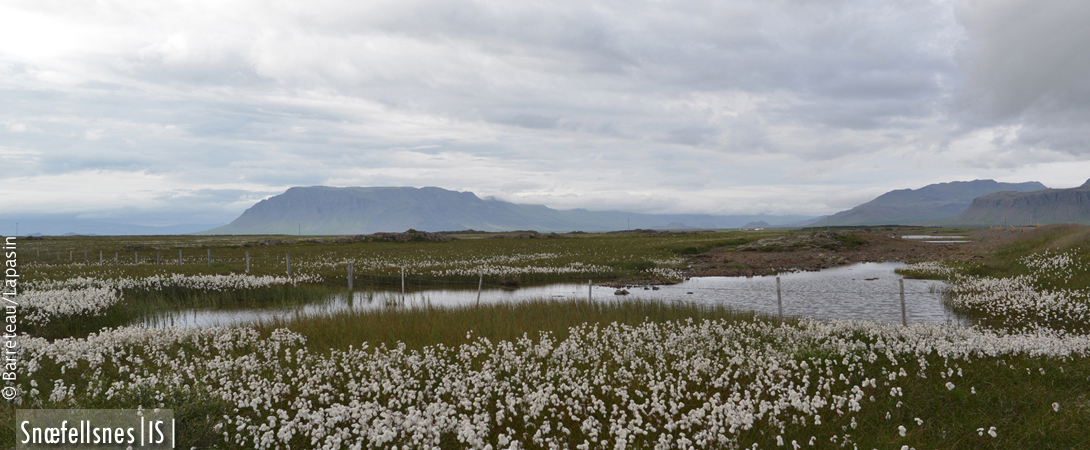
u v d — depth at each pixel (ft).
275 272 119.24
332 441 24.89
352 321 54.29
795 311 75.82
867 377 33.35
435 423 26.35
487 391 30.53
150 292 85.35
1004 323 60.13
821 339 43.29
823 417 28.04
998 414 27.53
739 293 97.19
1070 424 25.91
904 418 27.89
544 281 118.11
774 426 26.30
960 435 25.67
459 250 202.49
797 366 35.58
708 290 102.37
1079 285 75.92
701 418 26.73
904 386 31.73
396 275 118.62
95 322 61.57
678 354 39.37
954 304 76.64
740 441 25.25
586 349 42.63
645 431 25.00
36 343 40.50
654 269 136.67
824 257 178.81
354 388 31.40
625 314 60.23
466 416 27.17
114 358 38.65
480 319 54.49
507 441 24.63
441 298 91.86
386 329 49.03
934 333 42.19
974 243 225.35
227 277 95.86
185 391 28.73
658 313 62.23
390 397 31.40
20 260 149.79
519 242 259.60
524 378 35.17
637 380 33.55
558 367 36.50
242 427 25.43
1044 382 31.86
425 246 228.63
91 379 32.24
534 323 52.75
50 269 121.49
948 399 29.63
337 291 97.45
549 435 26.78
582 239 303.89
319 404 30.71
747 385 32.01
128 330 47.65
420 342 44.55
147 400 27.78
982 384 31.58
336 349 42.34
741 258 176.35
